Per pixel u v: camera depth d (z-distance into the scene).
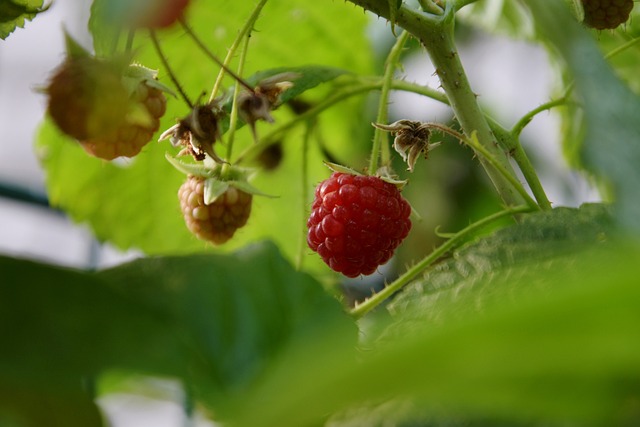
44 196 0.44
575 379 0.13
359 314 0.28
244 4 0.35
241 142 0.36
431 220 0.44
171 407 0.21
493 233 0.25
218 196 0.30
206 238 0.31
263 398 0.13
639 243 0.13
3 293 0.19
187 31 0.27
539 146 0.43
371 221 0.30
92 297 0.19
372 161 0.31
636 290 0.11
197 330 0.19
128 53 0.26
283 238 0.38
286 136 0.37
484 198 0.44
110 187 0.37
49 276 0.19
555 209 0.25
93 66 0.25
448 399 0.14
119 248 0.37
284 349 0.19
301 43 0.37
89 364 0.18
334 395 0.11
